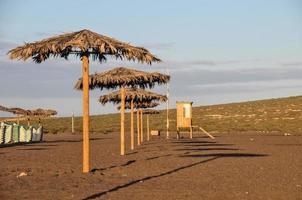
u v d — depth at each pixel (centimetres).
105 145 3161
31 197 970
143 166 1622
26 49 1308
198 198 950
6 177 1311
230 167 1570
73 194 1008
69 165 1677
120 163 1744
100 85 1817
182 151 2434
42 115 4659
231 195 986
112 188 1094
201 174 1370
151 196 977
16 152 2498
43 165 1684
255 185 1133
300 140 3741
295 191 1039
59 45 1294
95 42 1299
